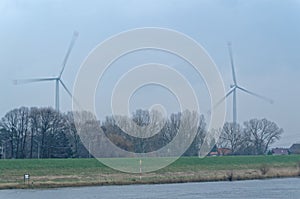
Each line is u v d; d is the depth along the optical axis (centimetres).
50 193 10419
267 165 16588
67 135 19162
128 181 12762
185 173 14625
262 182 13162
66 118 19425
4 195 10081
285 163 17875
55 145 19325
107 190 11000
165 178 13388
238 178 14262
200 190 10900
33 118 19888
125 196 9750
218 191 10694
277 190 10931
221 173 14950
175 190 10938
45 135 19600
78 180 12962
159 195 9900
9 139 19912
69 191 10850
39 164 15462
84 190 11056
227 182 13288
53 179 13238
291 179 14250
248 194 10125
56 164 15412
